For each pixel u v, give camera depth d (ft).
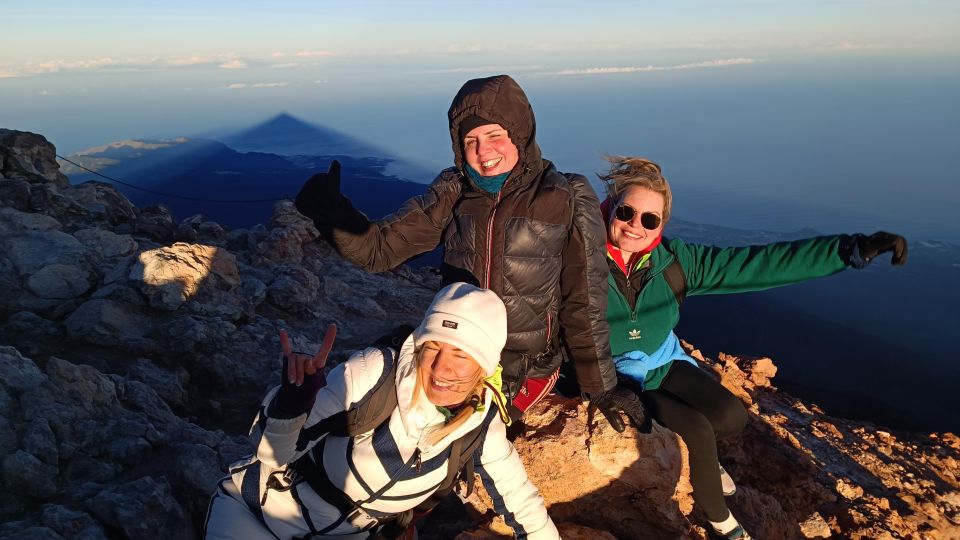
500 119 8.99
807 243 10.74
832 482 15.15
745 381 21.26
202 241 28.35
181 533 10.47
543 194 9.34
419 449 7.36
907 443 20.67
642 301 11.27
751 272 11.16
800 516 14.07
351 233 9.49
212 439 12.90
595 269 9.78
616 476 10.96
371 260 9.89
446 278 9.96
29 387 11.87
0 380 11.67
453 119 9.32
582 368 10.28
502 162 9.38
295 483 7.56
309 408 6.68
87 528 9.67
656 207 10.57
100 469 11.23
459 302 7.04
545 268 9.48
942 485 17.40
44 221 20.95
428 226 10.19
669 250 11.50
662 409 10.62
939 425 313.53
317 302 23.89
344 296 25.40
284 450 6.94
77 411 11.98
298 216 30.19
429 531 11.34
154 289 18.29
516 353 9.82
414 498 7.76
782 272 10.82
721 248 11.62
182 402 15.43
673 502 11.12
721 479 10.89
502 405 7.64
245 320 19.80
